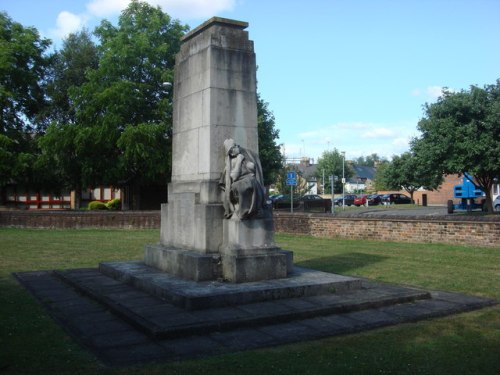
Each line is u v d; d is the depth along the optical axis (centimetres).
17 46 3064
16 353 569
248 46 973
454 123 2825
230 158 907
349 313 745
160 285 816
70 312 759
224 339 619
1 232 2186
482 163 2756
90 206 3891
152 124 2756
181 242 970
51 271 1156
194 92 978
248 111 965
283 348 588
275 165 3906
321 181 7700
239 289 776
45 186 3444
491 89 2830
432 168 2980
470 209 3938
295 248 1623
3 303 823
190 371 512
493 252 1409
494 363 541
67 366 529
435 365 535
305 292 814
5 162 2889
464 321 712
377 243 1725
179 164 1026
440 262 1264
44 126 3538
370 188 9319
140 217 2398
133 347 589
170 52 3078
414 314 737
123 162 2800
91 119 2844
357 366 531
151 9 3102
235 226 865
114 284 931
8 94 2928
